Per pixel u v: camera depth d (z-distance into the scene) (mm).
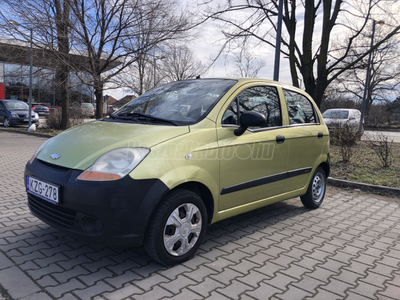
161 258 2811
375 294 2670
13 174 6578
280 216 4672
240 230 4039
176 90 3998
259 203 3824
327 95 31984
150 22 14727
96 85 15531
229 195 3379
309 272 2998
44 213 2994
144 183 2625
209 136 3156
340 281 2857
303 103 4754
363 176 7137
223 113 3395
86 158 2727
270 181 3896
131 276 2756
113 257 3104
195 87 3896
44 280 2631
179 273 2848
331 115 15523
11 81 17828
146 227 2715
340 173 7457
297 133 4293
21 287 2510
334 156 9375
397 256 3436
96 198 2521
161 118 3391
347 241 3805
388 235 4047
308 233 4016
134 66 15742
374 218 4730
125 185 2555
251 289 2648
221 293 2561
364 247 3645
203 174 3035
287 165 4156
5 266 2840
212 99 3498
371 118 33625
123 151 2701
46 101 36531
